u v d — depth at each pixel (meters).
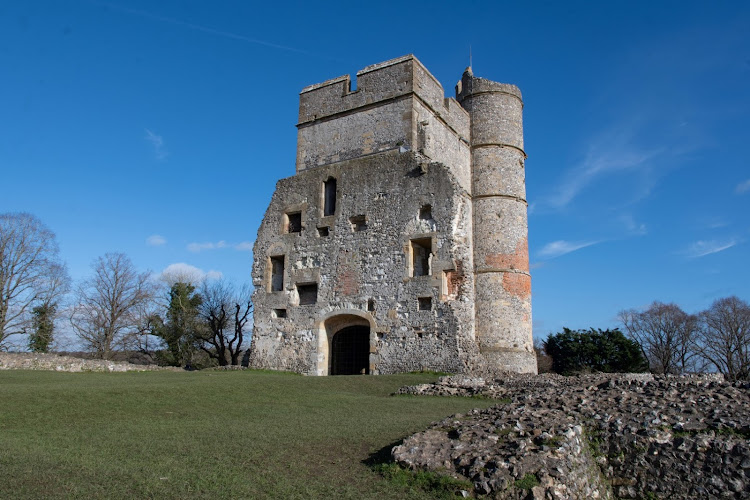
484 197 31.66
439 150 30.09
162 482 7.78
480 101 33.34
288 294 29.62
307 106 33.03
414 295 26.05
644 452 9.47
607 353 43.66
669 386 12.77
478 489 7.83
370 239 27.88
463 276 25.73
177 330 49.88
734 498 8.56
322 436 10.82
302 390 18.17
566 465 8.43
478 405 15.53
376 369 26.20
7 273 41.75
